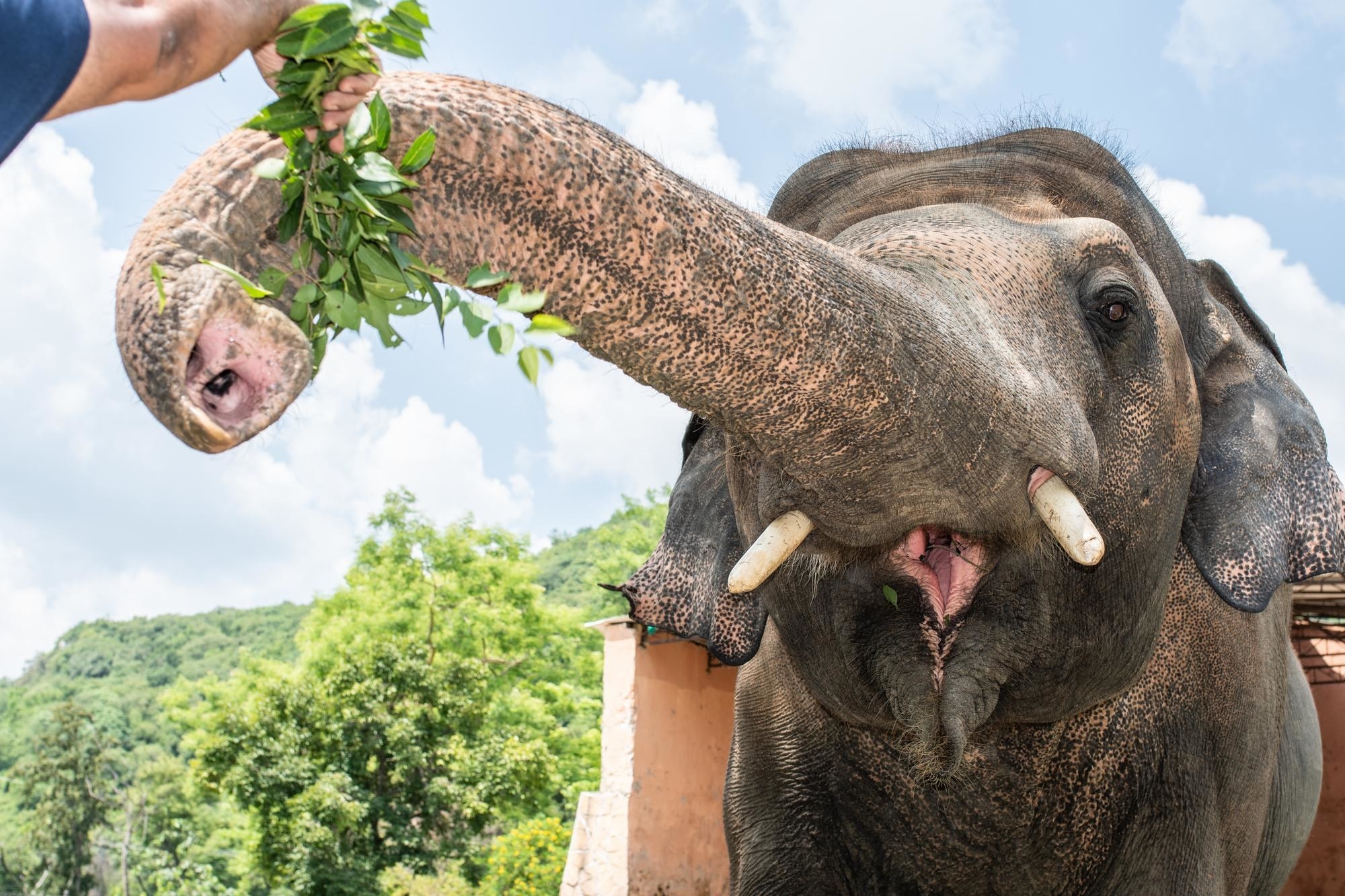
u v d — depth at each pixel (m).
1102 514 2.63
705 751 11.74
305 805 19.97
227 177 1.42
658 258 1.59
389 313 1.50
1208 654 3.35
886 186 3.00
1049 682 2.69
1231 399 3.36
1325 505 3.32
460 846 20.98
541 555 61.78
